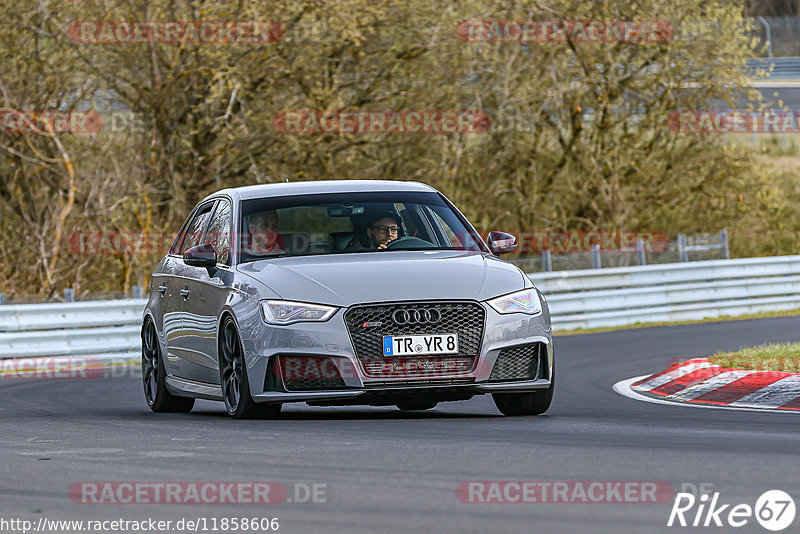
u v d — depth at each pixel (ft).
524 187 350.64
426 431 88.28
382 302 95.14
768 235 389.19
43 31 278.67
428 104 314.55
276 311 96.58
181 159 294.46
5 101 278.46
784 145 501.15
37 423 104.88
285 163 301.43
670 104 349.00
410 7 303.07
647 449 76.64
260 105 295.89
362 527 54.54
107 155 294.46
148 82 287.89
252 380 97.25
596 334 233.76
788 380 118.93
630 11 336.90
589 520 55.21
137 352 210.38
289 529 54.75
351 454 75.92
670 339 206.80
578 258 273.13
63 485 67.62
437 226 110.73
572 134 346.95
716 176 360.28
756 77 358.43
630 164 349.20
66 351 201.36
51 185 291.17
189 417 108.99
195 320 110.01
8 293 286.87
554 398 123.85
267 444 81.97
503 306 97.86
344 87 305.32
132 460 76.28
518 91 320.50
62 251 289.33
